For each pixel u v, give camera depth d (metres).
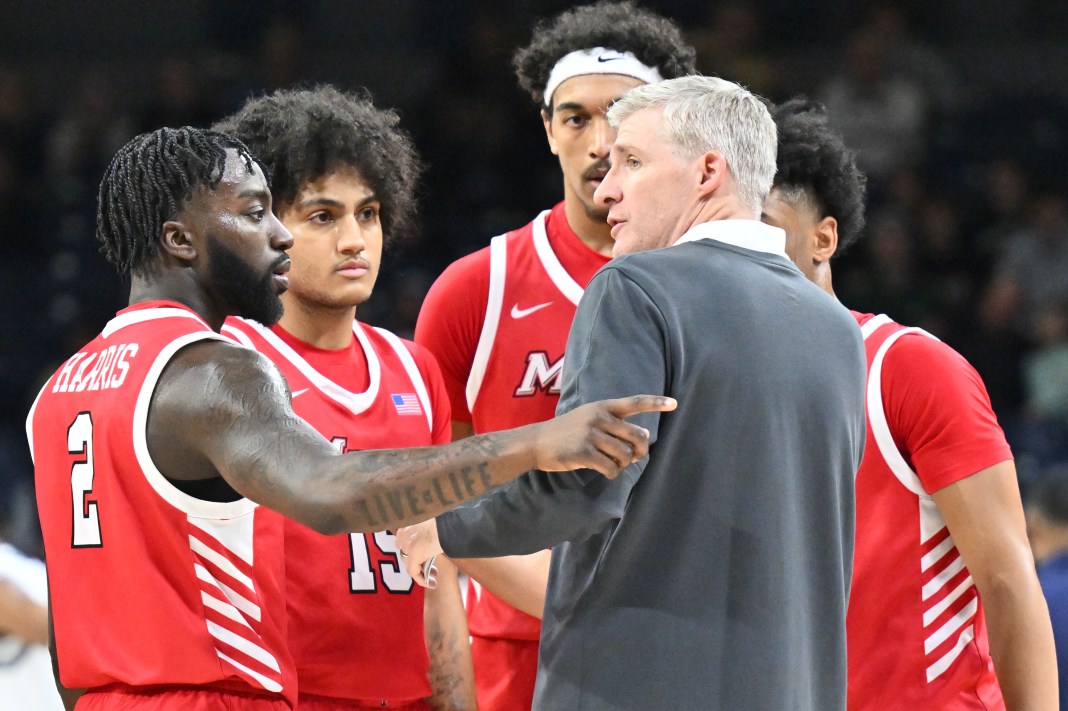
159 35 46.97
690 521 8.85
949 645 10.69
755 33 43.00
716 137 9.42
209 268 9.27
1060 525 17.33
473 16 45.31
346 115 11.26
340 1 46.22
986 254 37.28
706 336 8.85
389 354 11.71
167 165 9.19
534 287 12.98
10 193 40.47
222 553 8.87
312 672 10.38
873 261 35.78
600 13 13.32
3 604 13.55
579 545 9.12
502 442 7.93
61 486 9.16
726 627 8.81
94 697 9.16
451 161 39.12
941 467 10.41
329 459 7.95
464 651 11.59
